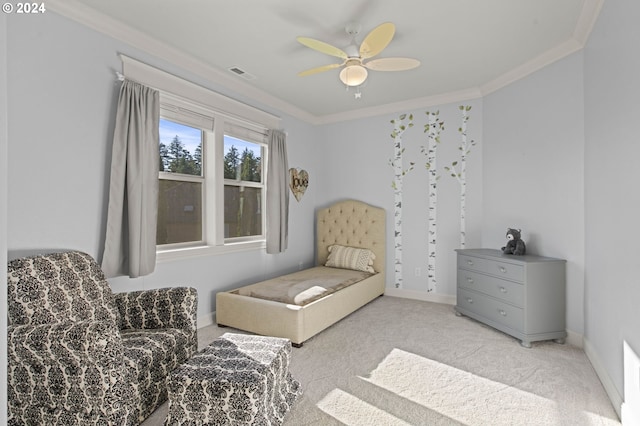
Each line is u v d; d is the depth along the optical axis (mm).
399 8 2207
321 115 4664
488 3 2152
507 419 1755
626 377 1724
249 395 1468
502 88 3395
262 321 2830
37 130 2021
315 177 4816
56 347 1474
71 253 1933
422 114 4055
